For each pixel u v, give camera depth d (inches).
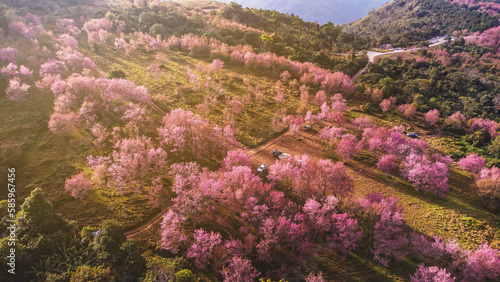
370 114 4284.0
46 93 3882.9
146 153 3011.8
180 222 2417.6
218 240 2170.3
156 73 4571.9
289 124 3882.9
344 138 3395.7
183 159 3198.8
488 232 2539.4
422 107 4330.7
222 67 5324.8
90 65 4665.4
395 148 3280.0
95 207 2532.0
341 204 2578.7
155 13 7057.1
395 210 2491.4
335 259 2244.1
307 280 1962.4
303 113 4143.7
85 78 3863.2
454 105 4515.3
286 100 4510.3
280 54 5964.6
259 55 5315.0
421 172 2923.2
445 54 7130.9
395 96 4685.0
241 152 3051.2
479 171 3154.5
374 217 2417.6
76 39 5693.9
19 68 4232.3
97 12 6943.9
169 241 2162.9
